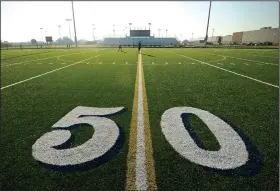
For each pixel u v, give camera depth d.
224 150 2.93
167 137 3.31
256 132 3.48
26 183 2.30
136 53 26.56
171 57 19.84
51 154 2.84
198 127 3.68
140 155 2.81
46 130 3.58
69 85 7.19
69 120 4.01
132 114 4.32
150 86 6.94
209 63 14.52
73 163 2.64
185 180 2.33
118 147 3.02
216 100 5.30
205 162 2.65
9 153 2.88
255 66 12.71
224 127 3.67
